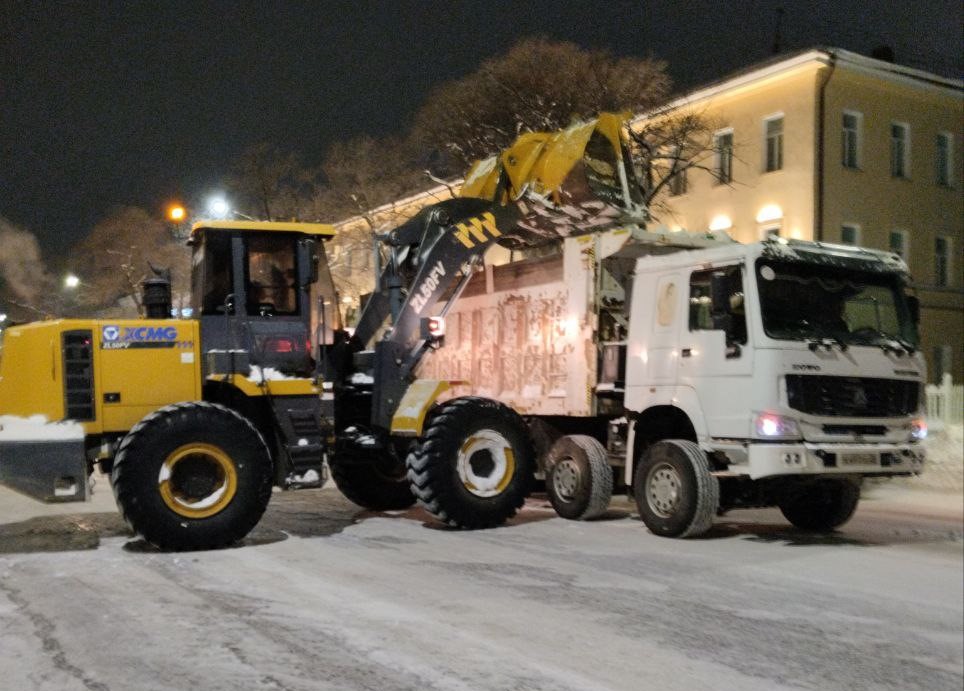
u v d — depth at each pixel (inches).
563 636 225.0
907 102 1123.9
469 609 247.6
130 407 343.0
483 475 390.0
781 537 393.4
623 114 449.4
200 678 187.8
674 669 202.8
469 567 305.4
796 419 346.6
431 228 425.7
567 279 432.1
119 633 219.1
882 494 584.4
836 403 354.6
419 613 241.8
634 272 404.5
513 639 220.8
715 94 1123.9
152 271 386.6
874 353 364.8
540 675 195.3
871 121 1089.4
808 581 296.8
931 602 272.4
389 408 405.1
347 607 246.4
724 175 1047.6
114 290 1040.8
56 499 331.3
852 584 294.7
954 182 1173.1
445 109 1008.9
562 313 435.2
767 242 355.9
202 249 366.9
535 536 374.3
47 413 335.6
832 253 370.0
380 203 1123.9
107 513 446.6
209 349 357.1
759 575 304.3
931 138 1150.3
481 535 375.9
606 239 414.9
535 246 488.7
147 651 205.2
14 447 329.1
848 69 1050.7
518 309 465.7
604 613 248.1
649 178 880.9
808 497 416.5
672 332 381.7
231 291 362.9
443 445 380.5
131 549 335.3
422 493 379.2
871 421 359.6
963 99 1159.6
